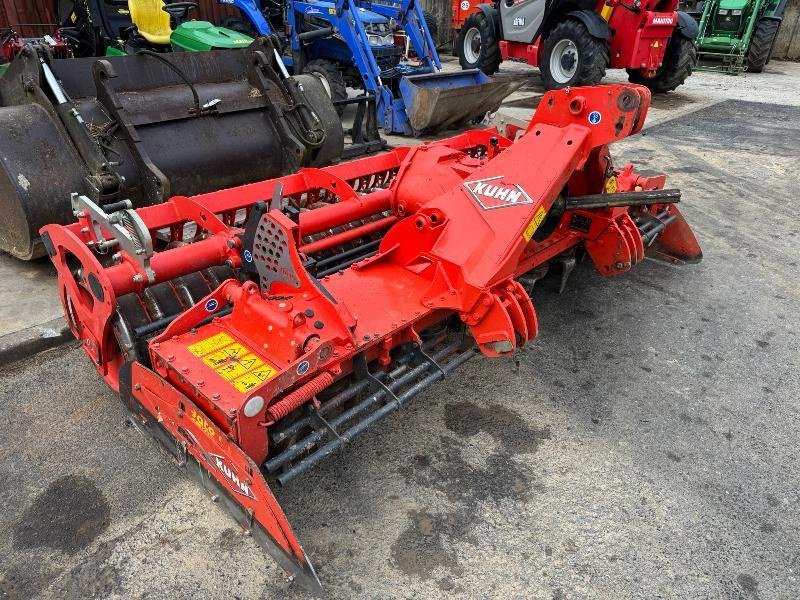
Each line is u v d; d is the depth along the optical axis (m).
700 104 11.30
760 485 2.87
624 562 2.46
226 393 2.22
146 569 2.36
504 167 3.23
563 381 3.57
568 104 3.24
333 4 8.13
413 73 8.83
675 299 4.52
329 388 2.70
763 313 4.36
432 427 3.16
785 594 2.35
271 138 5.34
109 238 2.92
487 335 2.90
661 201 3.69
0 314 3.78
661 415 3.31
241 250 2.88
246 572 2.36
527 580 2.37
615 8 9.74
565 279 4.35
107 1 6.94
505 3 11.42
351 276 3.08
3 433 3.00
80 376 3.42
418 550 2.47
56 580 2.30
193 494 2.70
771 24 14.62
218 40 6.91
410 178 3.84
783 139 9.05
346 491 2.74
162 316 2.90
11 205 3.98
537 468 2.92
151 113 4.64
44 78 4.18
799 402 3.44
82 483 2.73
